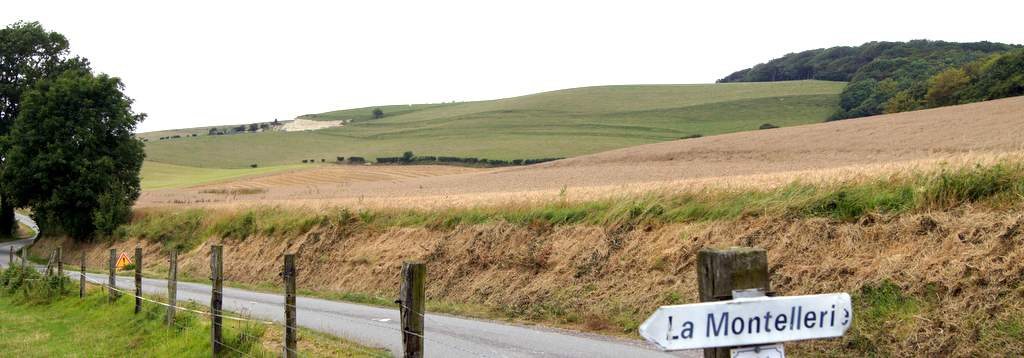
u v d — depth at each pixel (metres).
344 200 39.78
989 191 14.60
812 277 15.09
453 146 137.88
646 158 72.12
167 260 41.78
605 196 24.08
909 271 13.39
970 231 13.51
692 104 162.12
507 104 192.62
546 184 57.28
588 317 17.78
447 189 61.62
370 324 17.22
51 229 56.75
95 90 54.34
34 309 22.80
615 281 18.84
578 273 20.05
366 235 30.69
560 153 122.44
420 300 6.98
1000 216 13.51
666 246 18.88
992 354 11.20
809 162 53.28
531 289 20.64
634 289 18.06
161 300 19.16
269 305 21.86
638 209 21.19
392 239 28.92
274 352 12.15
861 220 15.66
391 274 26.33
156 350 14.50
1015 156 16.02
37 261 50.41
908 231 14.60
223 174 112.69
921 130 59.50
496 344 14.28
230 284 31.70
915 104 103.50
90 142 53.09
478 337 15.26
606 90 194.38
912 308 12.73
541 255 21.77
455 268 24.16
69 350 16.08
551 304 19.27
